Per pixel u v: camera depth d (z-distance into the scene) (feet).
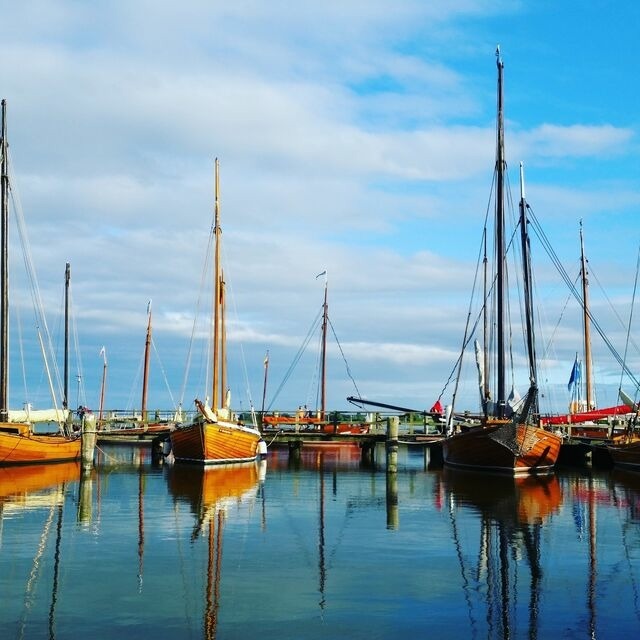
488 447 161.68
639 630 57.00
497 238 168.96
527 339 167.53
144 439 241.35
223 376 205.05
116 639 54.54
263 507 111.96
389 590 66.54
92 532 90.38
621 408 193.88
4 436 160.97
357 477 159.74
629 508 111.55
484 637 55.42
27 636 55.01
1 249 170.91
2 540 85.25
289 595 64.95
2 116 172.35
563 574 72.08
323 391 285.02
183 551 80.74
